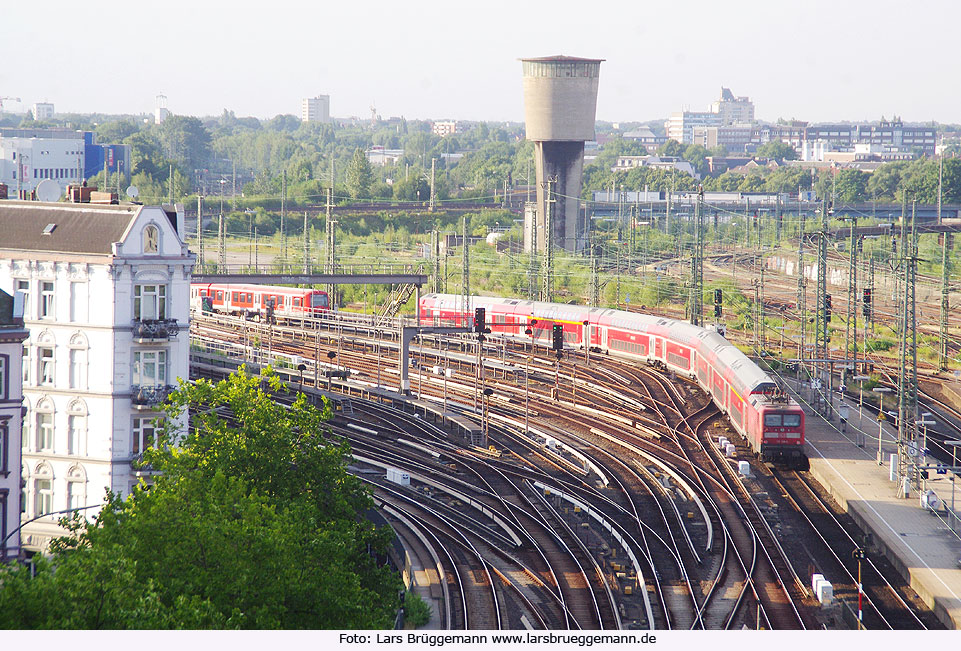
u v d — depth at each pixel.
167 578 132.25
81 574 112.88
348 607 141.75
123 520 140.00
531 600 187.50
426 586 192.38
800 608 185.62
